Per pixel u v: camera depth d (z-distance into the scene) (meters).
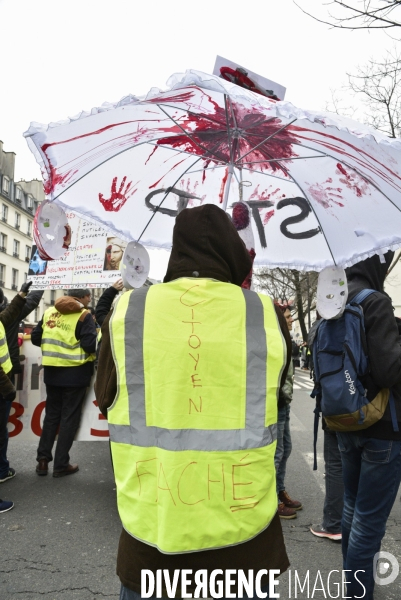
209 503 1.26
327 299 2.11
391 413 2.06
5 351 3.97
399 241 2.00
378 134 1.52
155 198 2.36
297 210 2.31
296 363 32.03
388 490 2.09
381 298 2.12
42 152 1.78
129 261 2.21
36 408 5.09
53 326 4.61
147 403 1.33
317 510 3.89
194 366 1.32
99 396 1.45
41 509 3.85
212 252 1.46
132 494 1.31
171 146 2.20
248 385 1.33
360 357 2.06
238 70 1.71
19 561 2.99
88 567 2.92
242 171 2.39
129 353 1.35
